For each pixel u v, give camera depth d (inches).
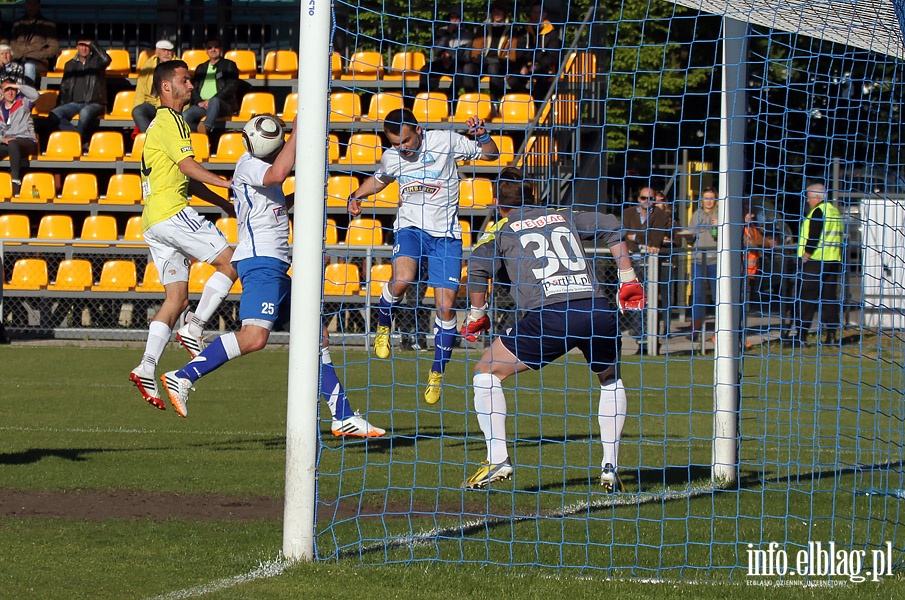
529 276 893.8
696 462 1099.9
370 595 603.2
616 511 855.7
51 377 1733.5
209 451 1101.7
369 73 2492.6
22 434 1190.9
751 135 2677.2
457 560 688.4
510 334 897.5
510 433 1278.3
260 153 1034.1
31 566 650.2
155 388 1099.3
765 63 974.4
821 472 1056.2
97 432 1218.0
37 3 2807.6
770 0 911.0
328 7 676.1
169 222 1106.1
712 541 753.0
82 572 639.8
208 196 1167.6
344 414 1117.1
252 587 612.7
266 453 1093.1
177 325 2292.1
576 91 2352.4
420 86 2484.0
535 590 621.3
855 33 935.7
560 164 2336.4
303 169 674.2
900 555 718.5
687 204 2480.3
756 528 806.5
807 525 820.6
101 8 2992.1
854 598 625.0
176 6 2992.1
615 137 3292.3
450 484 950.4
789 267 2262.6
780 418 1448.1
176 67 1094.4
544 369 1951.3
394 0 2657.5
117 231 2546.8
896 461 1127.6
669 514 846.5
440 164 1261.1
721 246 951.6
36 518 786.8
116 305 2370.8
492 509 859.4
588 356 906.7
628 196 3253.0
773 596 623.8
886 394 1740.9
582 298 886.4
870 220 1027.3
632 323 2282.2
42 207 2470.5
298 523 679.7
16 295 2295.8
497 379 894.4
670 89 3221.0
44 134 2677.2
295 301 674.2
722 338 967.0
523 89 2401.6
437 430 1289.4
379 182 1277.1
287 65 2743.6
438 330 1225.4
